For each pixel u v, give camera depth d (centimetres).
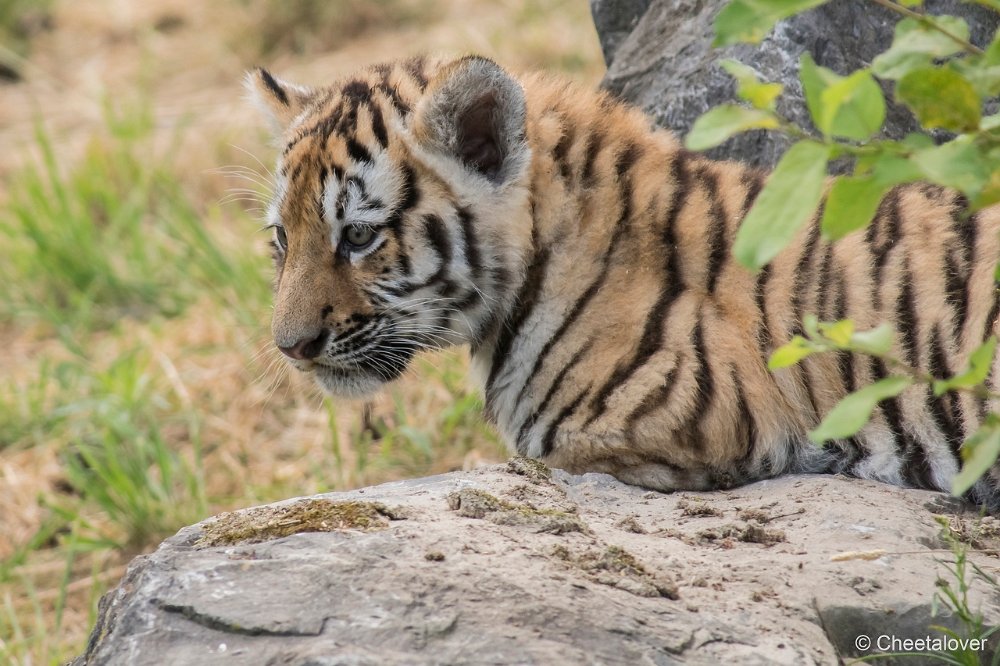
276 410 1400
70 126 2189
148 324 1633
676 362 814
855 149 443
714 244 838
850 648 604
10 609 1122
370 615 549
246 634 545
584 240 847
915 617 608
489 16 2242
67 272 1728
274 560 594
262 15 2366
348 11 2334
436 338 874
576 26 2078
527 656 526
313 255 841
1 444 1441
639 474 835
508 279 853
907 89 450
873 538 682
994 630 594
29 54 2480
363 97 861
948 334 798
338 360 848
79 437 1387
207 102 2194
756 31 464
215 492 1292
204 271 1628
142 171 1934
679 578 619
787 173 431
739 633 566
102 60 2423
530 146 851
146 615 563
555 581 580
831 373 814
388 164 830
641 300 832
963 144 444
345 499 692
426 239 836
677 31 1101
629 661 530
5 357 1644
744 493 788
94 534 1273
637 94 1107
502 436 895
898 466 811
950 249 810
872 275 817
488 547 617
